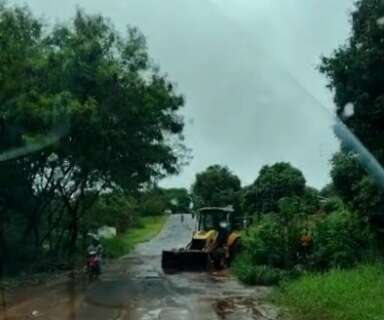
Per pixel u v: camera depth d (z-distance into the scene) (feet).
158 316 42.65
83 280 68.33
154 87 73.56
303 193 112.47
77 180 81.25
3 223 75.10
